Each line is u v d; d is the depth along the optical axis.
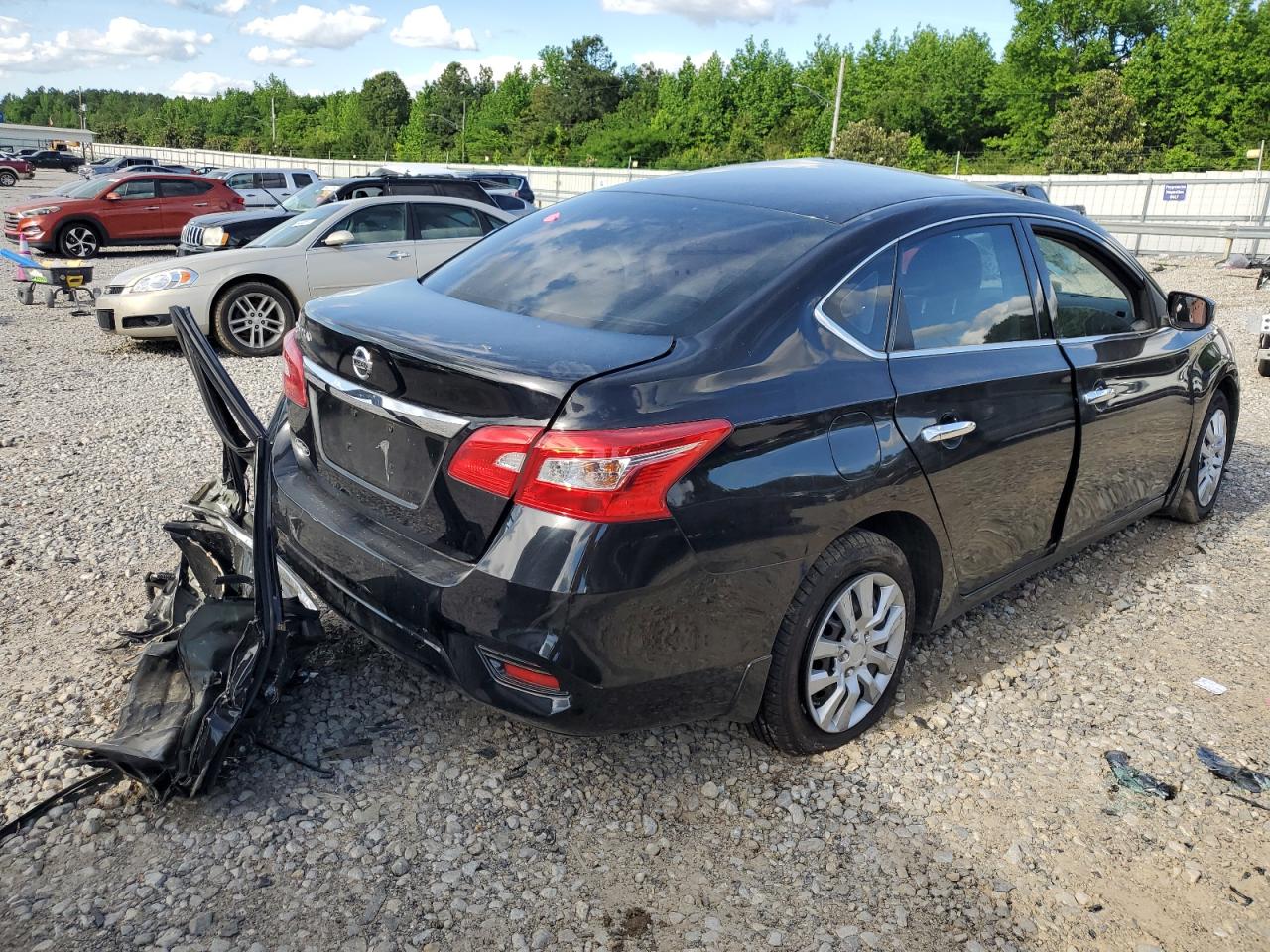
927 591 3.32
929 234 3.24
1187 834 2.83
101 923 2.28
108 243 19.33
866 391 2.85
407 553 2.63
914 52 86.75
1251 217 26.78
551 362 2.45
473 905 2.41
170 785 2.64
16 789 2.71
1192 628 4.09
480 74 136.62
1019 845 2.75
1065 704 3.48
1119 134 64.38
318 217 10.01
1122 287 4.19
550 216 3.71
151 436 6.37
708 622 2.57
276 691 2.86
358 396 2.75
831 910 2.47
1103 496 4.06
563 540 2.36
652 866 2.59
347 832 2.63
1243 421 7.43
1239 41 62.88
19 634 3.56
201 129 155.62
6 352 9.34
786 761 3.05
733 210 3.31
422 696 3.27
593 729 2.54
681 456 2.41
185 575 3.44
